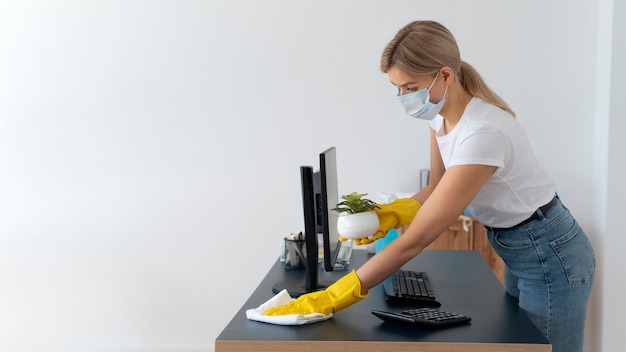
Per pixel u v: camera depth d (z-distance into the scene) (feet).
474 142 7.29
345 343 6.64
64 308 14.01
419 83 7.49
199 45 13.39
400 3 13.10
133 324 13.99
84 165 13.75
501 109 7.83
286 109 13.41
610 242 12.59
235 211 13.66
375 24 13.15
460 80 7.89
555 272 7.88
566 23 12.88
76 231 13.88
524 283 8.10
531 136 13.10
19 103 13.70
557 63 12.94
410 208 8.28
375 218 7.82
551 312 7.93
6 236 13.94
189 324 13.93
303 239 9.66
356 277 7.31
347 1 13.15
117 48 13.50
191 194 13.69
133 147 13.66
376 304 7.95
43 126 13.73
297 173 13.50
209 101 13.48
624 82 12.34
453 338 6.71
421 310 7.42
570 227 7.97
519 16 12.96
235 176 13.60
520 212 7.80
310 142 13.43
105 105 13.62
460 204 7.20
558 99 13.00
